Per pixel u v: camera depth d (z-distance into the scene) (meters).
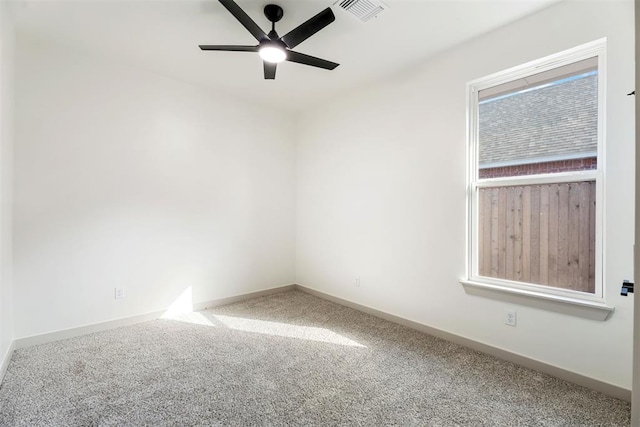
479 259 2.59
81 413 1.71
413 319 2.98
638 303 0.63
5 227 2.18
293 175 4.38
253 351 2.48
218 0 1.92
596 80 2.01
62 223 2.65
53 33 2.43
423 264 2.90
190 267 3.44
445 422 1.67
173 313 3.31
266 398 1.87
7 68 2.13
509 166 2.41
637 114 0.63
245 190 3.90
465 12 2.17
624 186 1.84
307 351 2.49
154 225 3.17
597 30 1.93
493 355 2.41
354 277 3.58
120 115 2.94
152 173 3.15
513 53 2.29
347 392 1.93
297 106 4.12
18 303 2.46
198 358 2.35
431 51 2.70
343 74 3.16
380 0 2.04
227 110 3.72
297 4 2.09
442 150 2.75
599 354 1.93
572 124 2.11
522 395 1.91
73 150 2.70
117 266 2.94
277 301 3.84
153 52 2.73
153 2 2.06
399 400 1.86
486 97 2.54
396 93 3.12
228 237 3.75
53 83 2.60
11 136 2.34
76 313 2.72
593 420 1.69
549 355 2.14
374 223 3.36
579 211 2.08
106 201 2.88
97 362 2.27
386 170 3.22
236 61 2.89
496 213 2.48
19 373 2.10
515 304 2.30
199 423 1.64
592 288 2.02
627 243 1.83
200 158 3.50
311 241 4.18
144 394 1.89
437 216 2.79
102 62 2.84
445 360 2.35
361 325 3.05
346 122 3.67
